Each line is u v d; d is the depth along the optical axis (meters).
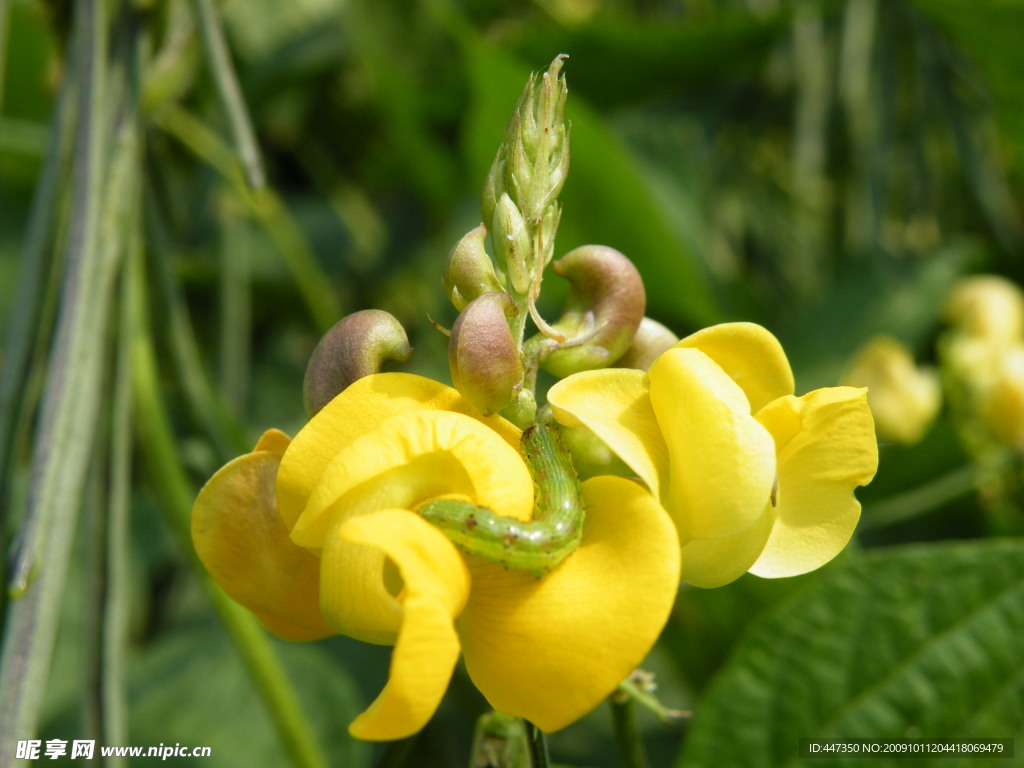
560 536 0.09
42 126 0.25
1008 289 0.24
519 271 0.10
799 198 0.29
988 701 0.13
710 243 0.28
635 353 0.11
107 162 0.14
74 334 0.13
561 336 0.10
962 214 0.28
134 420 0.15
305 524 0.10
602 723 0.19
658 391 0.10
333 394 0.10
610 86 0.26
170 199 0.16
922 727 0.13
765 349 0.10
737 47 0.25
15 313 0.13
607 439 0.10
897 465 0.21
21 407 0.13
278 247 0.24
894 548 0.21
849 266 0.27
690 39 0.24
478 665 0.10
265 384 0.25
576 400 0.10
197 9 0.14
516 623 0.10
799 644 0.14
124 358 0.14
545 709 0.10
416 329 0.28
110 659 0.13
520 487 0.10
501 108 0.22
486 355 0.10
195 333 0.24
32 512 0.12
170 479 0.15
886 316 0.26
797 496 0.11
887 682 0.13
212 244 0.23
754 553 0.10
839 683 0.14
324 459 0.10
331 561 0.10
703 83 0.27
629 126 0.28
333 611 0.10
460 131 0.26
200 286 0.24
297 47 0.27
